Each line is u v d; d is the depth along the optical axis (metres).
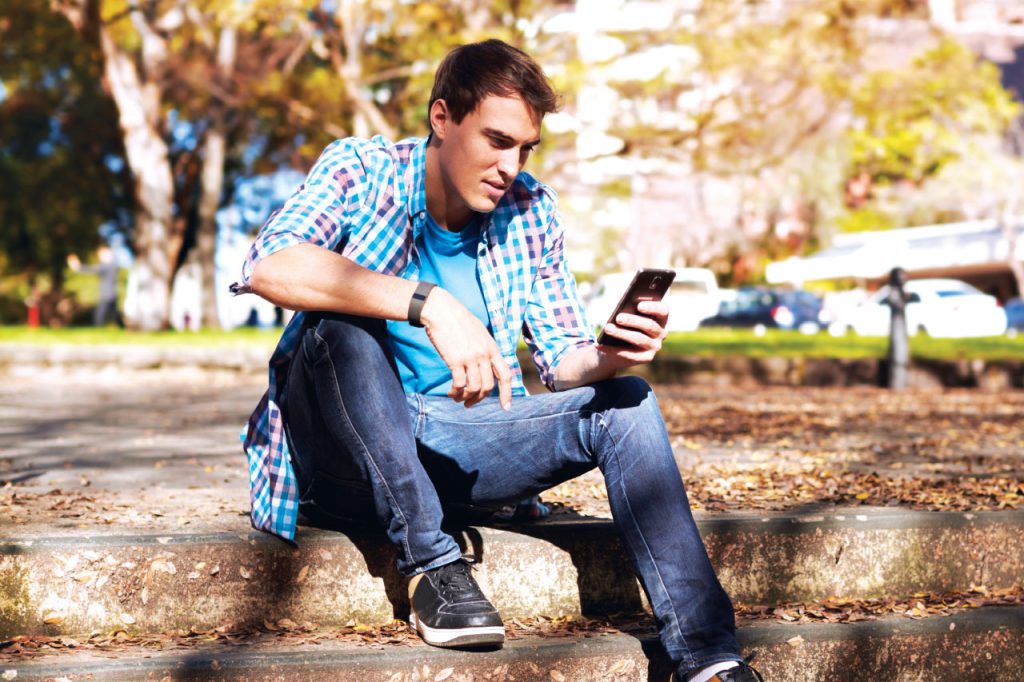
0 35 19.52
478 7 12.72
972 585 2.76
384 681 2.12
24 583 2.21
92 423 5.95
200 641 2.21
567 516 2.71
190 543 2.28
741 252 34.38
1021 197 30.20
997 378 11.31
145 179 18.64
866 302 26.47
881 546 2.68
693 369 11.26
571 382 2.35
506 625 2.41
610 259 33.72
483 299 2.40
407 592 2.35
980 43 26.66
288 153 24.36
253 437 2.41
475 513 2.51
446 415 2.34
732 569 2.58
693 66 12.53
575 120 12.97
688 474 3.68
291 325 2.31
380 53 15.03
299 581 2.33
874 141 29.80
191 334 14.48
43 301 35.62
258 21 14.54
